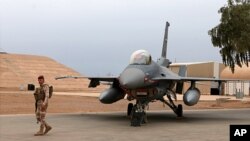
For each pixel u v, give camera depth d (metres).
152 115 23.28
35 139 12.79
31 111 25.55
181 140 12.79
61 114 23.08
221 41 36.59
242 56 36.59
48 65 106.81
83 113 24.05
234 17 35.31
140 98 18.00
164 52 25.72
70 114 23.11
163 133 14.54
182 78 19.69
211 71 76.69
